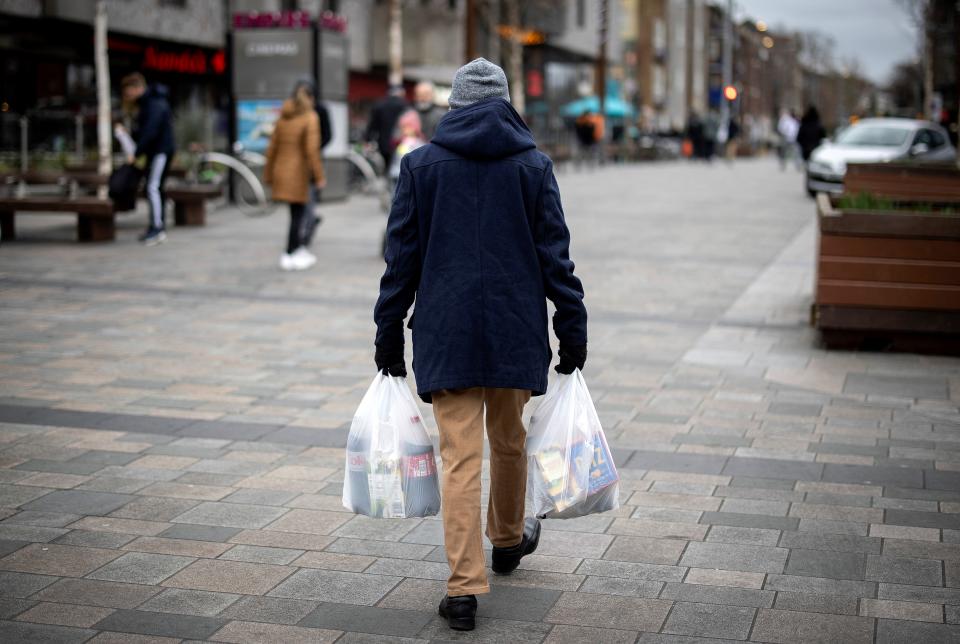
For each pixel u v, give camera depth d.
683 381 7.64
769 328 9.52
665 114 87.50
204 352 8.41
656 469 5.74
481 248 3.93
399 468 4.11
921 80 42.34
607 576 4.40
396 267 4.02
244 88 20.92
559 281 4.02
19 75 24.88
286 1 32.09
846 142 24.89
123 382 7.46
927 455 6.00
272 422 6.57
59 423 6.47
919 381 7.69
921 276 8.38
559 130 41.47
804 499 5.29
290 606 4.11
